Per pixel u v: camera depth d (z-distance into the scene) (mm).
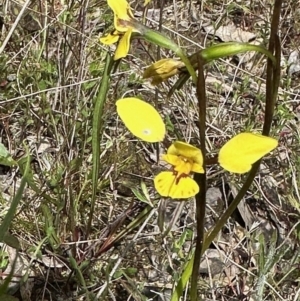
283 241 197
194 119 244
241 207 219
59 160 217
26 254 196
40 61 242
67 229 202
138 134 108
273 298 184
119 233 199
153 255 199
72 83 229
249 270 197
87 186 211
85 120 217
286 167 234
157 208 199
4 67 244
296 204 209
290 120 248
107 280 169
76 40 231
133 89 244
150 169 224
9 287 186
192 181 107
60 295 189
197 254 127
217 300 193
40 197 208
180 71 114
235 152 106
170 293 187
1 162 181
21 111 242
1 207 206
